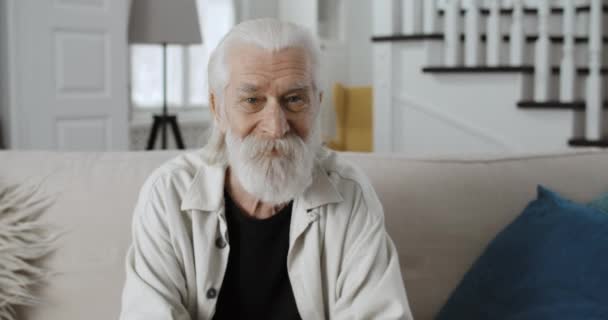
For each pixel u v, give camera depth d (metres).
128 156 1.70
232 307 1.37
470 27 4.10
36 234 1.56
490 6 4.07
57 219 1.58
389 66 4.36
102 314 1.51
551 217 1.50
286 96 1.24
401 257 1.60
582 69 3.95
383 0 4.35
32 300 1.51
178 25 4.50
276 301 1.38
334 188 1.37
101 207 1.59
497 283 1.47
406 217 1.61
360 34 7.09
